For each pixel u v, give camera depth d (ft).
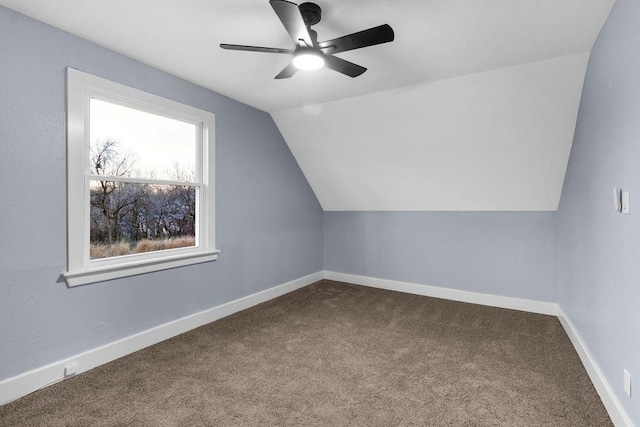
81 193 7.40
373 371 7.50
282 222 13.70
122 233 8.68
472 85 9.25
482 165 11.14
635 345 4.82
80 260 7.39
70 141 7.18
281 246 13.69
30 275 6.64
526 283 11.80
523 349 8.59
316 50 6.33
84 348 7.48
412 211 14.02
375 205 14.74
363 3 5.94
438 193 12.81
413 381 7.07
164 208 9.63
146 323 8.77
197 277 10.14
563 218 10.25
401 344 8.95
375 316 11.17
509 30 6.81
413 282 14.10
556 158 9.91
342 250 15.97
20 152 6.48
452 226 13.12
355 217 15.53
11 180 6.37
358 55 7.98
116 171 8.47
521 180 10.97
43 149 6.79
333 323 10.51
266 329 9.98
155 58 8.29
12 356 6.40
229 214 11.18
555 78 8.27
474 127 10.23
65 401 6.32
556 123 9.12
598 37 6.83
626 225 5.07
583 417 5.83
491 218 12.34
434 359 8.07
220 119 10.76
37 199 6.72
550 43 7.28
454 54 7.89
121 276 8.14
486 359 8.05
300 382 7.04
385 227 14.74
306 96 10.94
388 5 6.00
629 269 4.97
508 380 7.07
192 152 10.29
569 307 9.40
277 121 13.07
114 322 8.06
